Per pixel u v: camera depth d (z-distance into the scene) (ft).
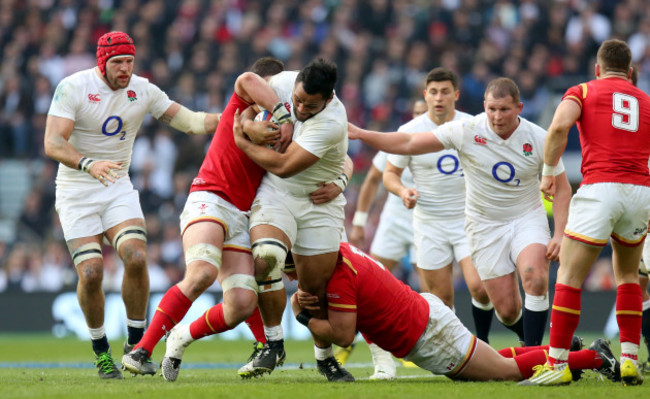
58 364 112.78
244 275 74.69
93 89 86.53
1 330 187.52
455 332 75.05
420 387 69.51
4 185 234.38
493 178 89.40
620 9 254.68
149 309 185.47
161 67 239.50
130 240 85.81
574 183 176.14
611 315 173.37
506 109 86.17
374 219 198.59
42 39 257.96
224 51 245.86
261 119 73.31
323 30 258.16
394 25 261.24
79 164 82.53
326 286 75.56
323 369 78.64
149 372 75.10
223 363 114.21
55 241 206.18
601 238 70.44
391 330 74.23
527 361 76.13
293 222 74.74
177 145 225.35
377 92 242.17
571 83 236.63
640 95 72.95
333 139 71.87
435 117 105.81
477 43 252.83
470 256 101.76
